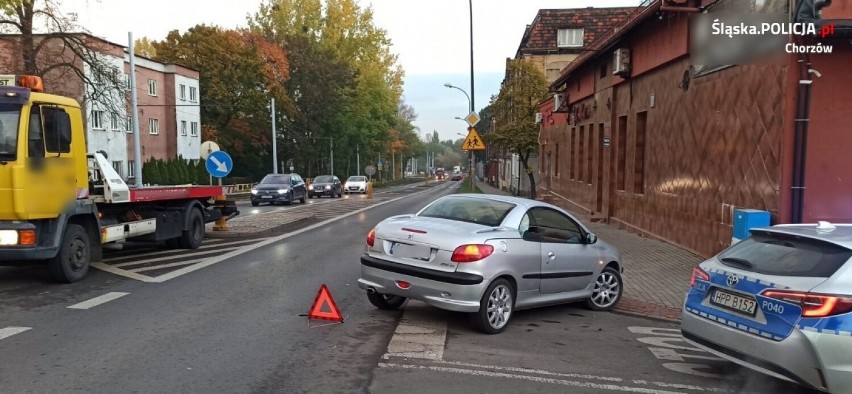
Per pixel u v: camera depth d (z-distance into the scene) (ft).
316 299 22.62
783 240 16.24
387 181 342.23
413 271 21.25
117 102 102.01
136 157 90.07
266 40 191.11
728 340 15.83
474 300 20.63
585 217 68.28
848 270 14.14
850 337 13.50
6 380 15.48
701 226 38.29
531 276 22.75
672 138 43.45
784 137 28.40
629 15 52.03
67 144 28.40
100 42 100.78
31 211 26.14
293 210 81.87
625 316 25.64
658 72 46.73
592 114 69.10
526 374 17.24
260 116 184.03
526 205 24.07
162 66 159.02
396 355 18.52
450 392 15.55
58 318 21.85
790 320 14.28
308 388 15.49
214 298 25.82
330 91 202.69
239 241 47.01
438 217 23.94
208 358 17.69
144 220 36.29
